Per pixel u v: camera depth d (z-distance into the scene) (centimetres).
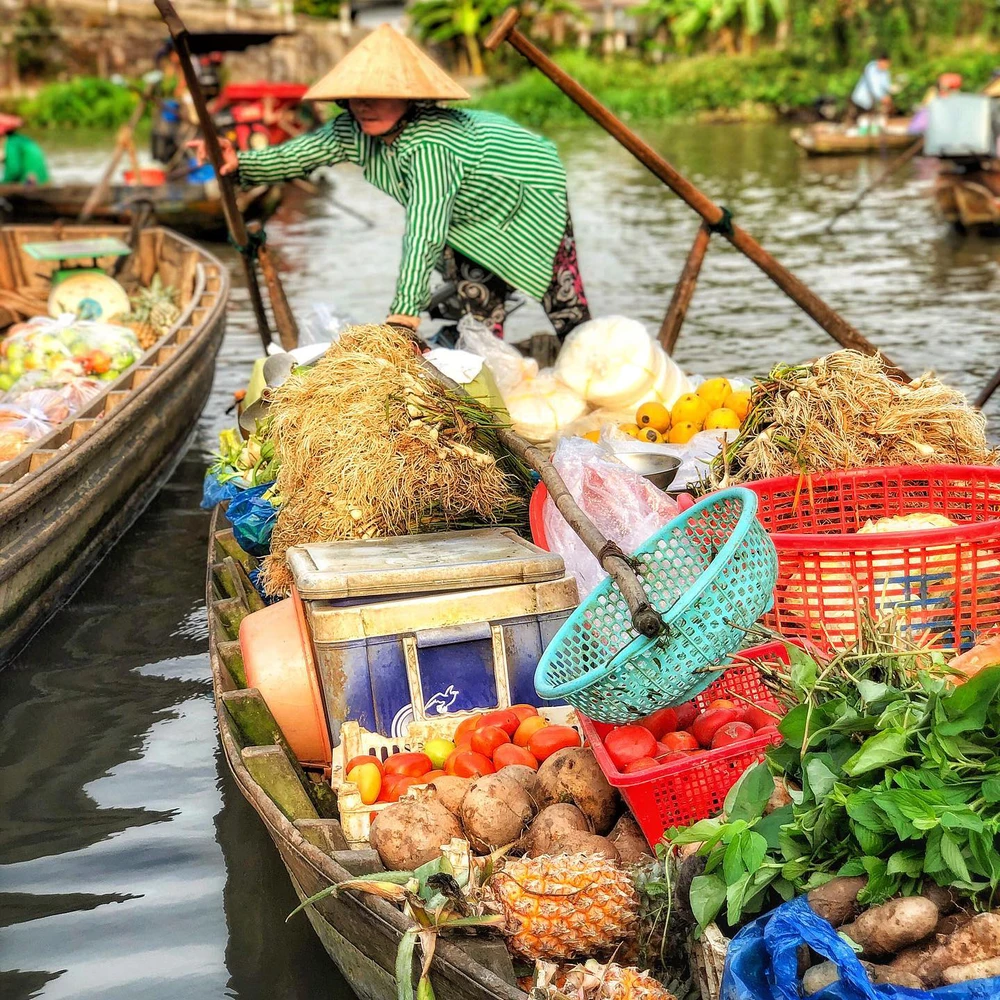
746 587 263
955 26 3819
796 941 218
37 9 4084
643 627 252
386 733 330
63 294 871
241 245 614
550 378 516
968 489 368
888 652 257
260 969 323
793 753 251
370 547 361
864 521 376
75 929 341
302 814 313
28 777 420
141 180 1593
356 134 549
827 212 1644
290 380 412
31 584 505
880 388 383
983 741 234
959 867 216
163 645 514
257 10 4272
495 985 240
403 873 266
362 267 1336
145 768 424
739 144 2775
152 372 644
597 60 4419
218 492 476
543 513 386
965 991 211
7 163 1588
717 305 1077
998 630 311
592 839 271
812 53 3706
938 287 1127
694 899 239
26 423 592
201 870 367
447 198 520
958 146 1398
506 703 335
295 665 345
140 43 4147
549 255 556
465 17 4341
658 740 293
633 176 2122
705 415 494
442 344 587
